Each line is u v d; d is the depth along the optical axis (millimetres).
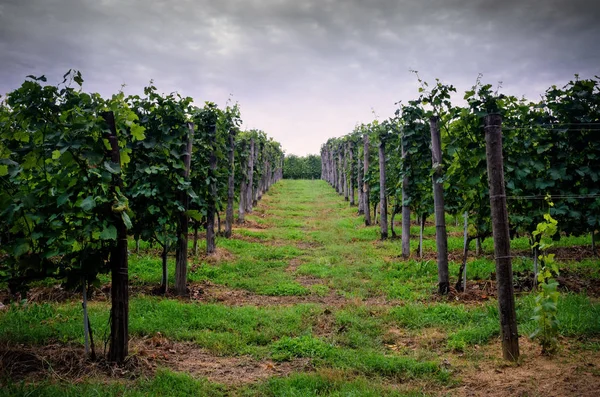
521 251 11789
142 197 8453
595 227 8633
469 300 8367
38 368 5000
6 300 7734
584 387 4395
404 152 12266
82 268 5195
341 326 7016
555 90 8672
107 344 5844
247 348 6145
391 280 10047
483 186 8562
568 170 8648
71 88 5414
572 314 6496
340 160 36594
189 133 8867
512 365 5270
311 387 4895
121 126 6039
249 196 23359
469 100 8461
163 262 8945
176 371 5324
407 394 4695
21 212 5195
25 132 5566
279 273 11070
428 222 18906
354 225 19672
